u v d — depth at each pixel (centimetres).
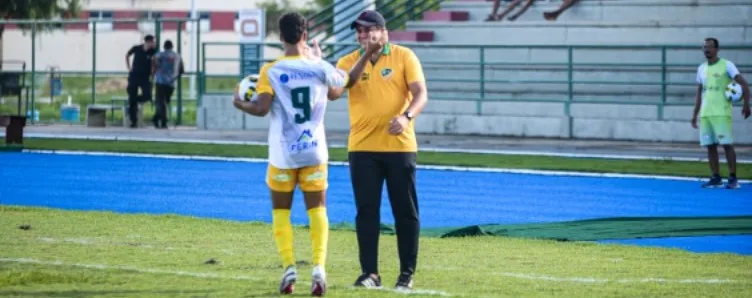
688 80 7600
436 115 8031
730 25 7819
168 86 8688
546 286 2694
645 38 8019
